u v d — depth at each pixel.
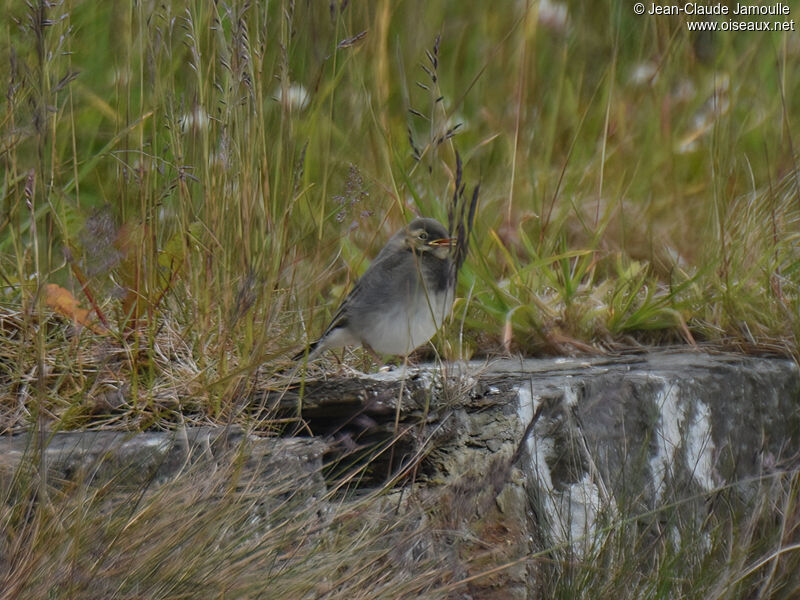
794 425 8.44
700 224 10.69
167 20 6.61
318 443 5.72
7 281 6.71
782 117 10.90
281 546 4.81
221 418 5.98
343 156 9.47
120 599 4.25
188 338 6.62
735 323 9.00
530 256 9.44
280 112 7.25
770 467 7.57
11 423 5.54
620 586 6.12
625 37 12.41
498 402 6.54
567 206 9.97
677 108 12.04
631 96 11.94
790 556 6.95
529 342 8.52
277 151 6.99
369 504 5.48
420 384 6.36
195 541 4.54
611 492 6.64
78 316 6.27
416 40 11.69
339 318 6.93
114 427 5.74
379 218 9.47
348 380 6.30
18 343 6.32
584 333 8.83
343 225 8.62
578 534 6.58
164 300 6.89
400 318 6.88
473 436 6.36
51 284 6.29
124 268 6.47
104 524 4.49
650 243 9.84
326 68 8.95
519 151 10.80
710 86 12.01
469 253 8.80
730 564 6.50
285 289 7.32
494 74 11.90
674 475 7.28
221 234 6.57
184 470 5.29
